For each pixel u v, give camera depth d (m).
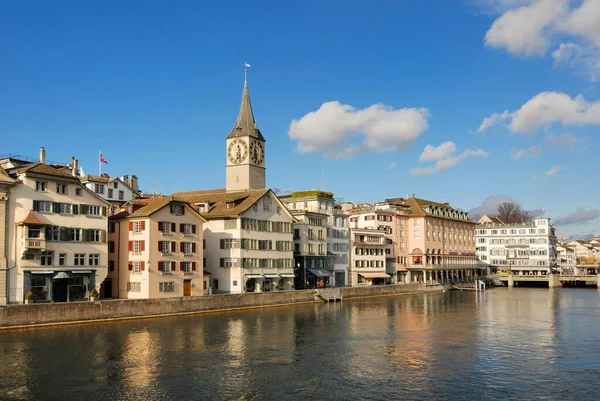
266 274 98.38
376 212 140.75
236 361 48.16
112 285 81.81
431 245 153.88
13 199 66.25
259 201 98.44
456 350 53.53
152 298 72.31
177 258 82.94
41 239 67.62
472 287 154.12
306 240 111.50
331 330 65.12
